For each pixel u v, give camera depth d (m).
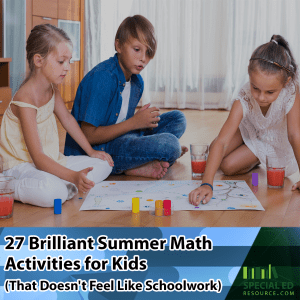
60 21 3.89
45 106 1.51
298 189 1.58
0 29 3.03
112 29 4.72
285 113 1.62
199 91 4.54
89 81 1.72
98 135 1.74
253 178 1.63
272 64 1.39
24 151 1.51
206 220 1.25
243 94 1.60
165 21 4.59
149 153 1.69
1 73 2.87
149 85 4.78
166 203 1.29
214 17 4.46
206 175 1.44
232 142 1.83
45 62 1.43
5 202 1.26
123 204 1.39
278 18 4.36
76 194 1.51
